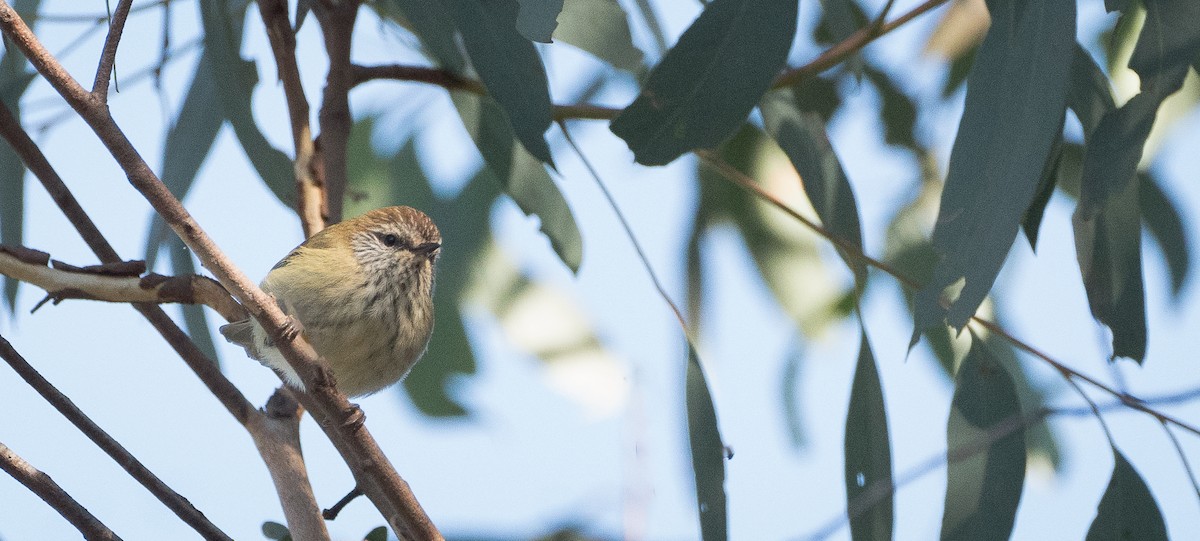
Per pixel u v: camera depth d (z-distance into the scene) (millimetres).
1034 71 5598
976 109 5684
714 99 6211
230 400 6461
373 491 6168
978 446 6359
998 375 7340
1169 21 6207
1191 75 9750
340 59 7777
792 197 10398
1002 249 5379
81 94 4730
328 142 7734
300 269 7547
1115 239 6859
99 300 5664
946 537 7047
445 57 7332
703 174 10266
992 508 7031
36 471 5180
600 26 8125
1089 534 6984
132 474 5418
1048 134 5469
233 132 8141
